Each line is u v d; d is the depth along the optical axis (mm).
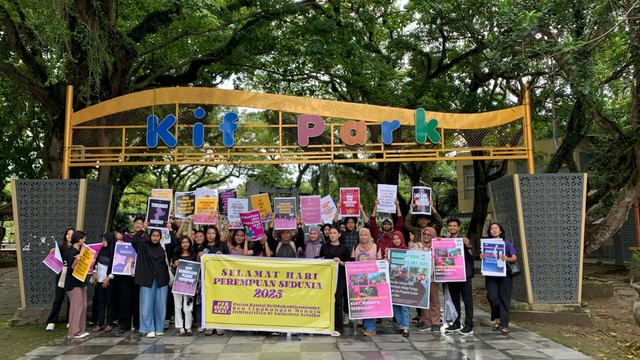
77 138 8977
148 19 11805
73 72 10828
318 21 12188
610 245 22094
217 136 9141
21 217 8305
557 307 7738
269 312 6934
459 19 13359
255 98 8938
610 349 6148
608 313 8719
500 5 9109
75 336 6848
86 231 8570
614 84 12148
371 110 8836
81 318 6969
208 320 6938
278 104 8938
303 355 5820
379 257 7102
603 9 8953
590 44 8805
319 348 6191
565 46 8180
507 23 9211
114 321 7727
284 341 6621
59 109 11203
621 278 14750
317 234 7574
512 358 5672
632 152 9656
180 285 6965
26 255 8273
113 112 8969
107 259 7504
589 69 8695
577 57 8828
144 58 14227
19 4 10156
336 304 6973
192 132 8930
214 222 8242
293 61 14797
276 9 11992
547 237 7941
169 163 8773
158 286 7062
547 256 7918
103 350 6156
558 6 9453
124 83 11539
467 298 7047
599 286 10586
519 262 8078
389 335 6980
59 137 11242
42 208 8344
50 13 8945
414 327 7598
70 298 6902
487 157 8406
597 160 10789
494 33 10414
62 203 8359
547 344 6359
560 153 11695
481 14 13000
